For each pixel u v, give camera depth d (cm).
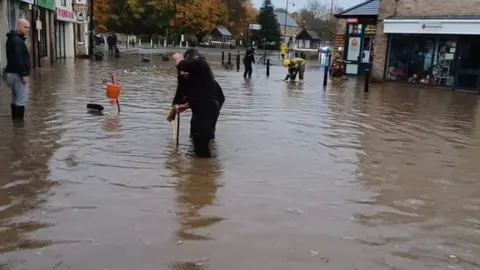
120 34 7438
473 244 452
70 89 1449
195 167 653
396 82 2317
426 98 1728
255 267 383
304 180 624
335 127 1024
